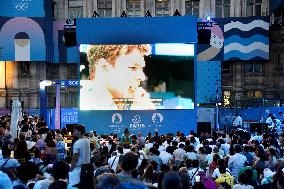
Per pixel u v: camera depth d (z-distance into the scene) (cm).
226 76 4844
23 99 4825
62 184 664
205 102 4594
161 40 3247
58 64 4941
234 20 4675
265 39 4672
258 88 4781
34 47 4659
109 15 5000
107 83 3272
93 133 2070
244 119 4356
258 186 1292
